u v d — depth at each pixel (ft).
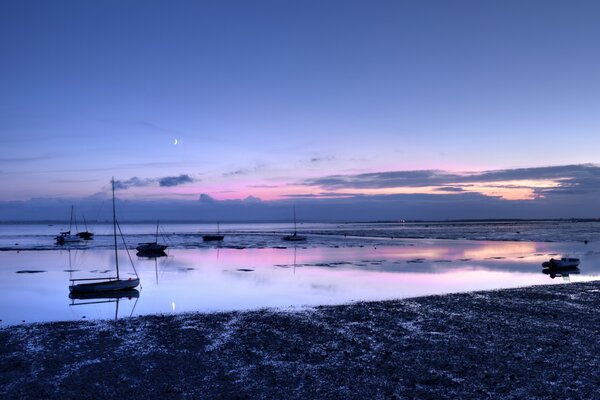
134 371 54.24
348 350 61.67
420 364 55.77
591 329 70.95
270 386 49.39
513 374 51.90
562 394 46.29
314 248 280.31
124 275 155.43
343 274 152.35
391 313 83.66
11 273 163.73
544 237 396.78
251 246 301.22
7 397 46.83
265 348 62.85
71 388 49.16
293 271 162.09
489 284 127.75
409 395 46.55
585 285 114.01
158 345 64.75
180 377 52.26
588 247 276.41
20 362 57.67
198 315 84.17
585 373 51.98
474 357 58.03
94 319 83.92
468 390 47.57
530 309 85.76
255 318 80.84
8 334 71.31
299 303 97.96
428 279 138.62
